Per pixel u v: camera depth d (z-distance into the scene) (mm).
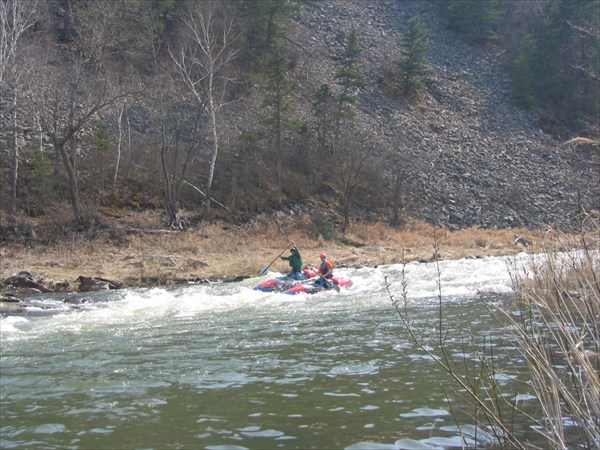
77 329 12656
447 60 58312
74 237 27484
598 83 51781
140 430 6520
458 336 10477
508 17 65562
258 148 39344
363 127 44531
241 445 5949
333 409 6930
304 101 45156
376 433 6117
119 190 32906
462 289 17328
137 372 8953
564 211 40906
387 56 54688
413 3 67500
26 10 34625
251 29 46031
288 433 6234
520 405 6641
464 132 48188
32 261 24031
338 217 36250
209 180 32969
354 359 9234
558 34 53844
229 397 7559
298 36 53469
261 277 22391
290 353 9844
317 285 18625
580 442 5379
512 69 57719
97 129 34688
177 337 11578
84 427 6676
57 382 8531
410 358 9117
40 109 32344
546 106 53781
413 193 40406
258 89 40062
